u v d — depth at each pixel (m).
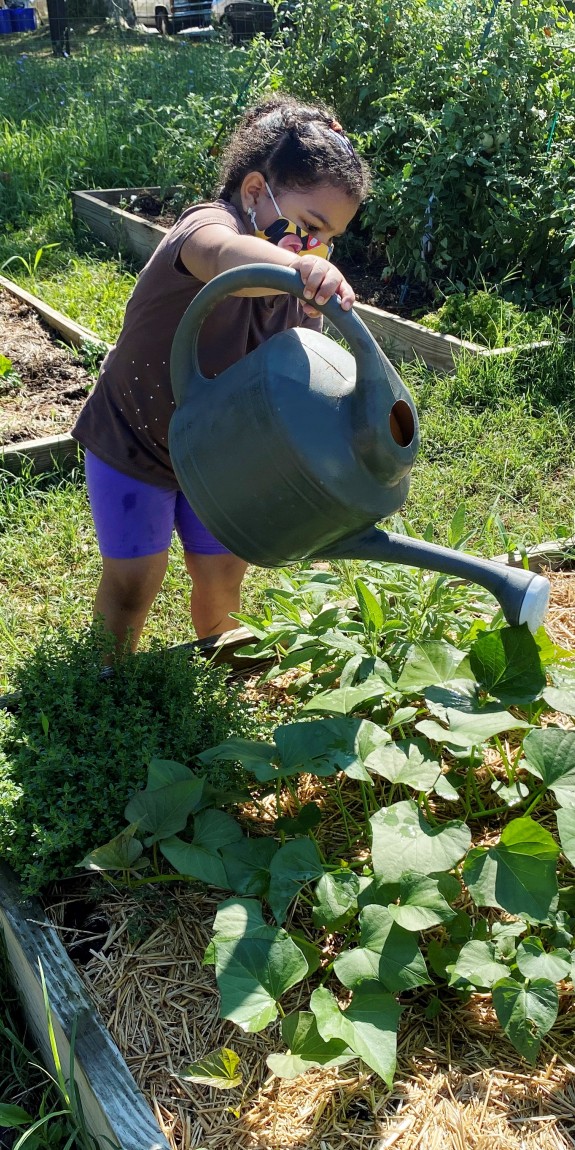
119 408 2.27
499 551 3.16
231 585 2.66
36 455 4.01
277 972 1.48
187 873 1.65
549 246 5.56
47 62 13.51
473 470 3.88
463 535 2.38
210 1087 1.51
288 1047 1.57
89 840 1.88
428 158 5.82
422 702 2.13
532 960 1.53
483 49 5.77
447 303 5.07
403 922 1.50
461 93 5.69
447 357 4.82
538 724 2.13
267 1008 1.43
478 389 4.46
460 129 5.68
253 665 2.52
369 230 6.44
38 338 5.19
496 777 2.08
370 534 1.55
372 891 1.64
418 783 1.70
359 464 1.42
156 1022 1.61
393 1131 1.44
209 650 2.42
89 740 2.02
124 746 1.98
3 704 2.17
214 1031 1.60
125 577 2.46
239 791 1.92
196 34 18.36
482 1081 1.52
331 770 1.71
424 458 4.04
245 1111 1.48
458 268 5.84
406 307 5.64
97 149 8.16
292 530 1.49
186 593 3.25
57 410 4.45
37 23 22.61
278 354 1.45
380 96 6.38
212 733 2.06
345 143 1.85
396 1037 1.46
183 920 1.79
